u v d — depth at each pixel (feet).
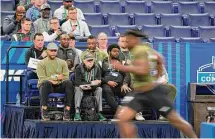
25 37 48.96
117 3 62.13
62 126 40.70
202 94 48.80
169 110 30.78
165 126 42.01
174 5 63.31
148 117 45.19
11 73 47.21
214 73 49.14
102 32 51.42
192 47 48.83
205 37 58.54
